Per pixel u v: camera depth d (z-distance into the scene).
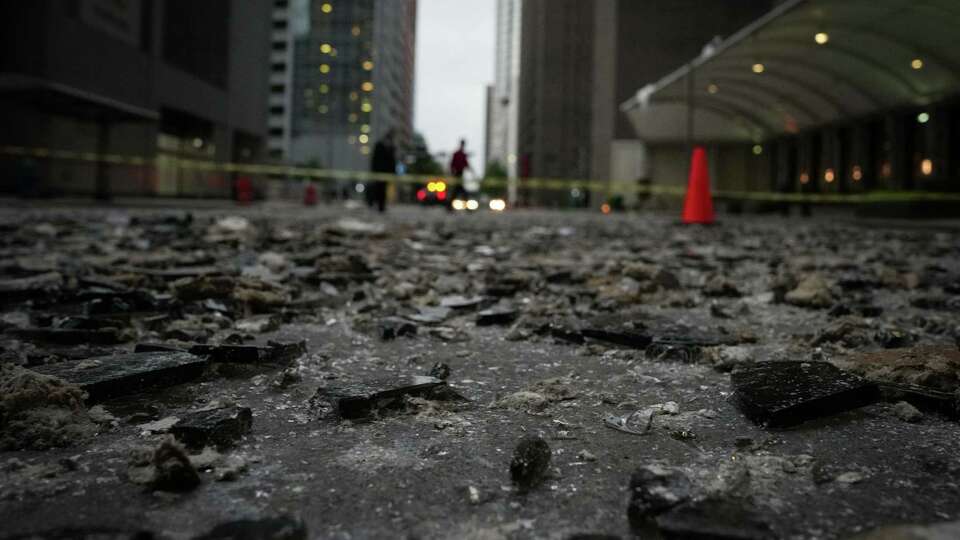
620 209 48.50
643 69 54.91
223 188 38.75
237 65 40.16
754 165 45.38
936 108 25.33
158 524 1.31
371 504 1.42
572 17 115.75
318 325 3.52
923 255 8.35
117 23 27.05
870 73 26.39
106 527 1.23
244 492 1.47
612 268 5.68
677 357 2.76
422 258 6.96
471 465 1.64
